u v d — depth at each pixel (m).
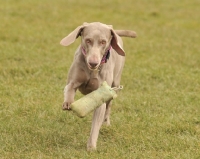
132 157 9.41
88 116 11.73
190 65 17.50
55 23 23.86
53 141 10.12
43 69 15.54
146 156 9.49
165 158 9.45
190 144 10.23
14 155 9.30
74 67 9.79
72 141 10.19
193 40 22.08
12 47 18.22
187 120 11.69
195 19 27.80
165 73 15.97
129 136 10.52
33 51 17.94
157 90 14.25
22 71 15.26
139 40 21.39
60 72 15.34
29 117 11.43
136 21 26.19
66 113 11.71
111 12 28.09
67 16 25.80
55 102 12.52
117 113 12.06
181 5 31.86
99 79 9.81
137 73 15.67
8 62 16.23
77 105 9.10
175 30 24.27
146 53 19.03
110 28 9.63
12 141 9.98
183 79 15.35
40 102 12.45
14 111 11.76
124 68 16.27
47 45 19.22
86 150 9.67
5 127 10.69
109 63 10.04
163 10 30.09
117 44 9.66
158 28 24.56
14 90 13.35
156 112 12.28
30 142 9.98
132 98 13.16
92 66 9.16
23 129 10.63
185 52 19.52
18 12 25.62
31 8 26.98
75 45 19.61
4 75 14.92
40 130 10.62
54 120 11.37
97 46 9.35
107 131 10.90
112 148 9.84
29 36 20.47
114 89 9.61
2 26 22.09
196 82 15.12
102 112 9.70
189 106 12.77
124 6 30.47
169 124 11.26
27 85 13.97
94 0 31.48
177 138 10.57
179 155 9.59
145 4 31.70
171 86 14.72
